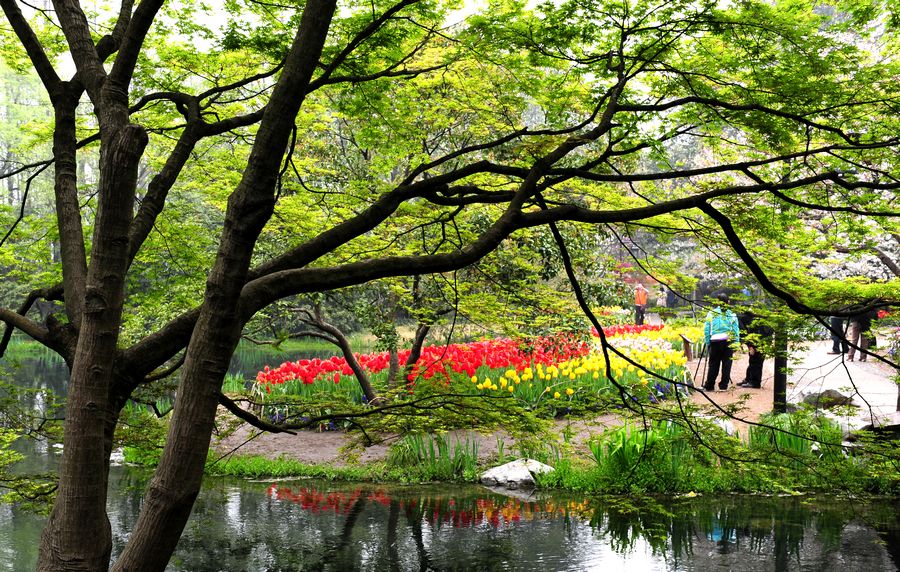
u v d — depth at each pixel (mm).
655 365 14555
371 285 12523
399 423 5789
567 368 13648
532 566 7406
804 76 4875
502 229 3637
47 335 3592
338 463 11922
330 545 8219
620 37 5066
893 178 4773
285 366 14828
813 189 5793
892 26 4977
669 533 8297
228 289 2906
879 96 4918
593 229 7188
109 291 2959
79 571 2824
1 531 8852
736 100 5320
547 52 5156
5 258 6961
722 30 4734
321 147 11969
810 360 17312
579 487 10375
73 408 2898
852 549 7676
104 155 2982
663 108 4617
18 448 13102
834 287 6316
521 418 5660
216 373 2902
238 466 11797
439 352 13086
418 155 7078
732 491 9953
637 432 9984
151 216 3939
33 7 5879
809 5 5121
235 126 4328
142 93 6266
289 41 5320
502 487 10703
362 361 14680
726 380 14734
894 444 5469
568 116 6352
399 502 9992
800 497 9609
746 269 6289
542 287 8406
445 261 3498
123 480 11445
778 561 7383
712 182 5820
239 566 7527
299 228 7363
